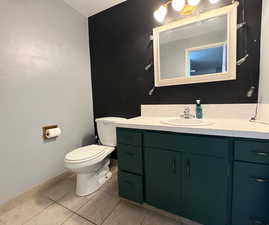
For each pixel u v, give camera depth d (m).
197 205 1.07
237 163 0.93
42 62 1.63
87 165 1.44
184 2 1.36
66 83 1.90
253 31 1.22
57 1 1.77
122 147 1.35
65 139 1.91
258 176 0.88
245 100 1.31
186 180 1.09
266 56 1.10
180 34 1.52
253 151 0.88
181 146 1.08
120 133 1.35
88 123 2.23
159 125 1.15
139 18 1.76
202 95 1.49
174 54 1.57
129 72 1.91
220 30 1.34
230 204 0.98
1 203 1.33
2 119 1.33
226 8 1.28
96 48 2.15
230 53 1.30
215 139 0.96
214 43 1.37
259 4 1.19
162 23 1.62
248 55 1.26
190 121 1.38
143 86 1.82
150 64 1.75
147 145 1.22
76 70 2.03
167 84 1.63
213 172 0.99
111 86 2.08
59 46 1.80
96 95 2.24
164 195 1.20
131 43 1.85
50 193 1.59
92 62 2.21
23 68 1.47
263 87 1.14
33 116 1.56
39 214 1.29
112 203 1.41
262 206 0.89
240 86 1.32
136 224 1.17
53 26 1.73
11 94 1.38
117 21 1.92
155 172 1.21
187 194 1.10
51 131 1.66
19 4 1.42
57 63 1.79
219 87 1.41
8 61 1.36
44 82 1.66
